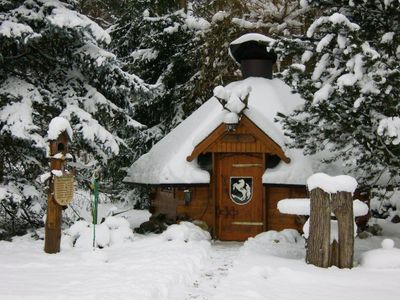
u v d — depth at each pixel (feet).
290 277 25.57
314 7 37.88
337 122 30.60
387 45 32.22
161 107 66.13
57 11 38.45
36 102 39.04
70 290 21.61
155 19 64.18
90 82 43.73
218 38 61.67
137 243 35.35
